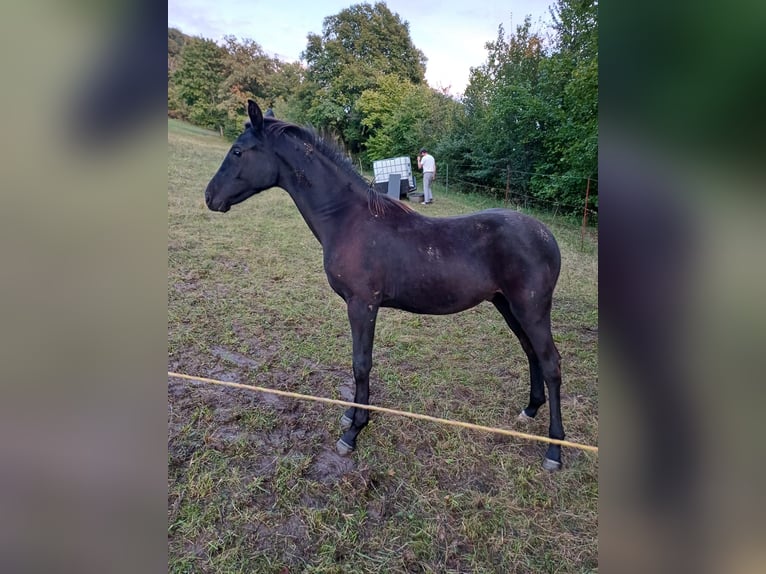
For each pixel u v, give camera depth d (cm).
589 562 166
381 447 225
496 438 234
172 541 169
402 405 263
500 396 276
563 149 961
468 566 164
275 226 632
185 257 495
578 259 584
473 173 1163
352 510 186
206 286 425
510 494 197
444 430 239
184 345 319
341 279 210
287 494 193
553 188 948
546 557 168
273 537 173
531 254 197
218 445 221
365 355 216
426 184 858
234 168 212
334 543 171
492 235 202
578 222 870
